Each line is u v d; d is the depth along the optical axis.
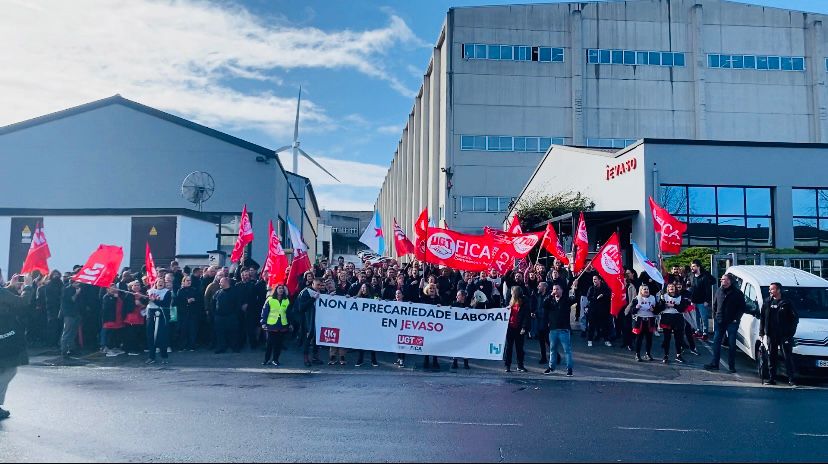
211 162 30.20
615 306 14.00
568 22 48.28
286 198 35.69
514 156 47.16
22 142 29.91
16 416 7.79
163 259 21.47
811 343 11.37
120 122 30.28
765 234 20.19
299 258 14.29
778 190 20.11
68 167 29.91
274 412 8.29
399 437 7.05
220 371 11.98
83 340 14.16
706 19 48.50
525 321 12.41
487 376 11.92
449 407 8.85
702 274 15.65
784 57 48.66
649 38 48.34
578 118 47.03
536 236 15.22
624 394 10.22
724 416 8.59
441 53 51.94
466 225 46.38
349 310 12.99
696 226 19.86
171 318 13.97
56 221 21.22
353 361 13.40
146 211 21.66
